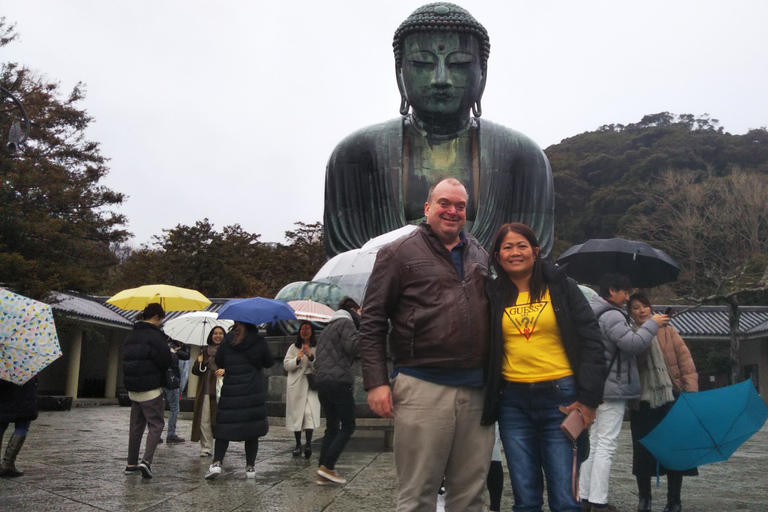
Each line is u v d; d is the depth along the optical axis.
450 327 3.28
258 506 5.01
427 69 13.02
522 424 3.47
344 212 13.84
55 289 19.89
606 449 4.95
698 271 34.00
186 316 9.91
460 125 13.65
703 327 26.47
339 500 5.25
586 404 3.33
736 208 34.22
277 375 11.27
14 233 19.89
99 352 29.25
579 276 6.93
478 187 13.36
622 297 5.24
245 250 37.09
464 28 12.98
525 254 3.53
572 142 56.28
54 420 14.88
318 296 11.02
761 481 6.65
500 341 3.38
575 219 46.34
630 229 39.41
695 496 5.82
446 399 3.29
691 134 48.75
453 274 3.39
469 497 3.36
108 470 6.86
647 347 4.89
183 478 6.34
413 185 13.44
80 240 23.88
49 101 25.75
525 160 13.70
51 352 6.34
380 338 3.35
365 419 8.62
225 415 6.23
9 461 6.38
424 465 3.26
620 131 56.59
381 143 13.57
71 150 25.78
